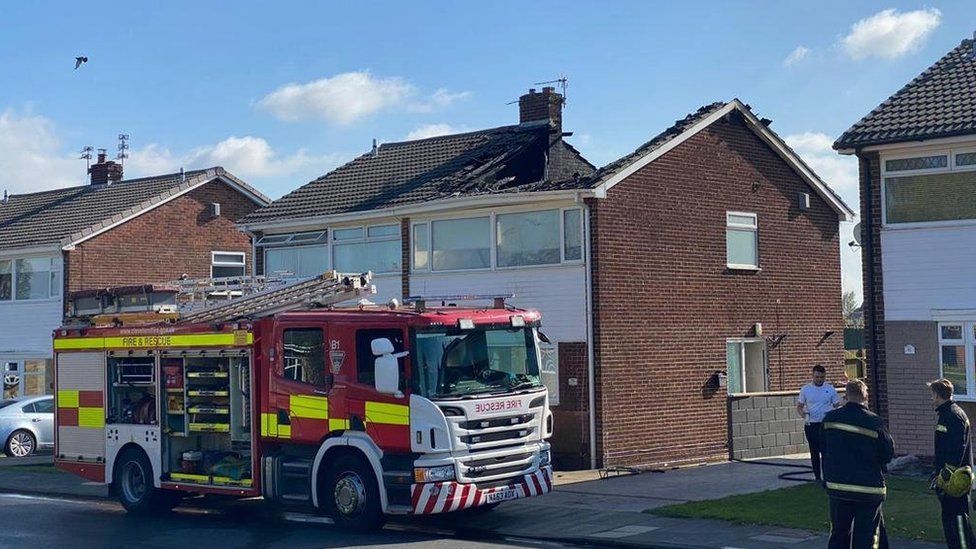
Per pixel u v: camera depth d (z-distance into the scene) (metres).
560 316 20.61
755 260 23.67
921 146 17.81
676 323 21.62
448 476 12.98
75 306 17.78
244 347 14.77
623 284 20.72
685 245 22.03
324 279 14.94
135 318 16.70
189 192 34.31
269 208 26.94
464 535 13.44
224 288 17.23
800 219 24.78
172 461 15.83
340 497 13.74
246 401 14.89
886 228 18.17
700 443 21.70
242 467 14.95
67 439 17.14
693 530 12.84
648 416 20.84
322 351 13.98
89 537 13.83
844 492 9.67
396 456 13.34
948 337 17.56
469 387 13.38
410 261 23.33
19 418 26.03
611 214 20.64
